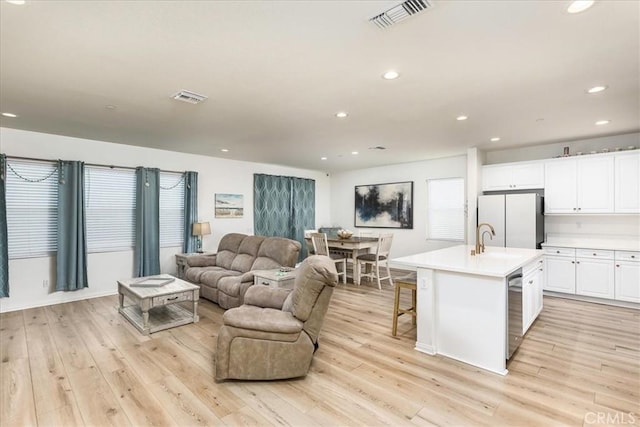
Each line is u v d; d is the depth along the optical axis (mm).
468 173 5598
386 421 2027
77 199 4629
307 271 2637
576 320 3822
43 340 3275
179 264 5641
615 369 2648
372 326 3697
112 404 2207
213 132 4379
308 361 2549
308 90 2902
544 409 2129
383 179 7566
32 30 1932
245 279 4051
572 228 5113
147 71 2504
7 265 4148
